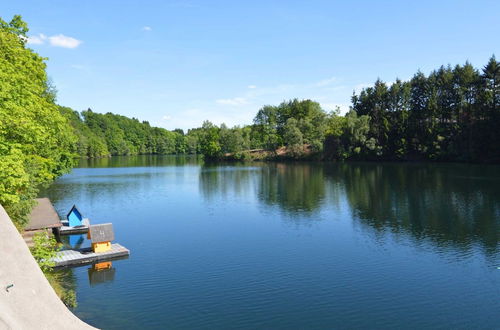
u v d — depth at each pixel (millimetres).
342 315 17828
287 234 31828
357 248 27812
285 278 22312
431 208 40125
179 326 16750
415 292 20297
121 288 20875
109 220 37406
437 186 54000
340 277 22406
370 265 24328
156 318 17516
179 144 195750
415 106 100250
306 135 115750
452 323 17094
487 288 20703
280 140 125312
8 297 6688
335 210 40688
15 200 15922
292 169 88750
